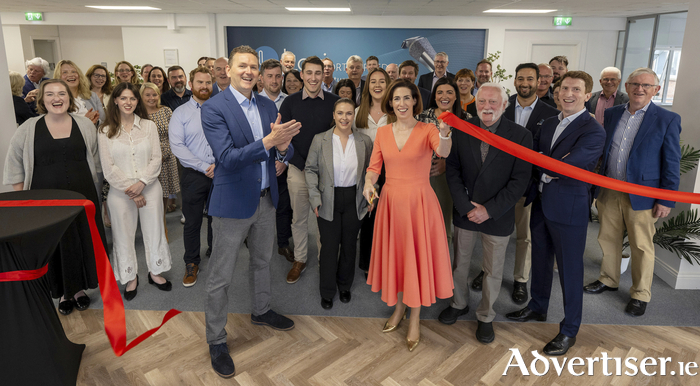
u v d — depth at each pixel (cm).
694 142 298
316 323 262
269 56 939
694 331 255
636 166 266
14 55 998
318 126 310
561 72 507
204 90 318
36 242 172
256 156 187
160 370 218
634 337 248
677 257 309
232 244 215
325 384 209
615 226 288
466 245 242
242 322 262
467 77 357
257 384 208
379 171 241
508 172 224
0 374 180
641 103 262
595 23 894
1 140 284
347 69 468
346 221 271
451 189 237
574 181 224
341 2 734
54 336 195
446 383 210
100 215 279
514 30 913
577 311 229
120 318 199
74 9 864
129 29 939
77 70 380
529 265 289
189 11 877
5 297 178
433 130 218
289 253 356
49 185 254
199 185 302
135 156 278
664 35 796
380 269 239
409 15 903
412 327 236
